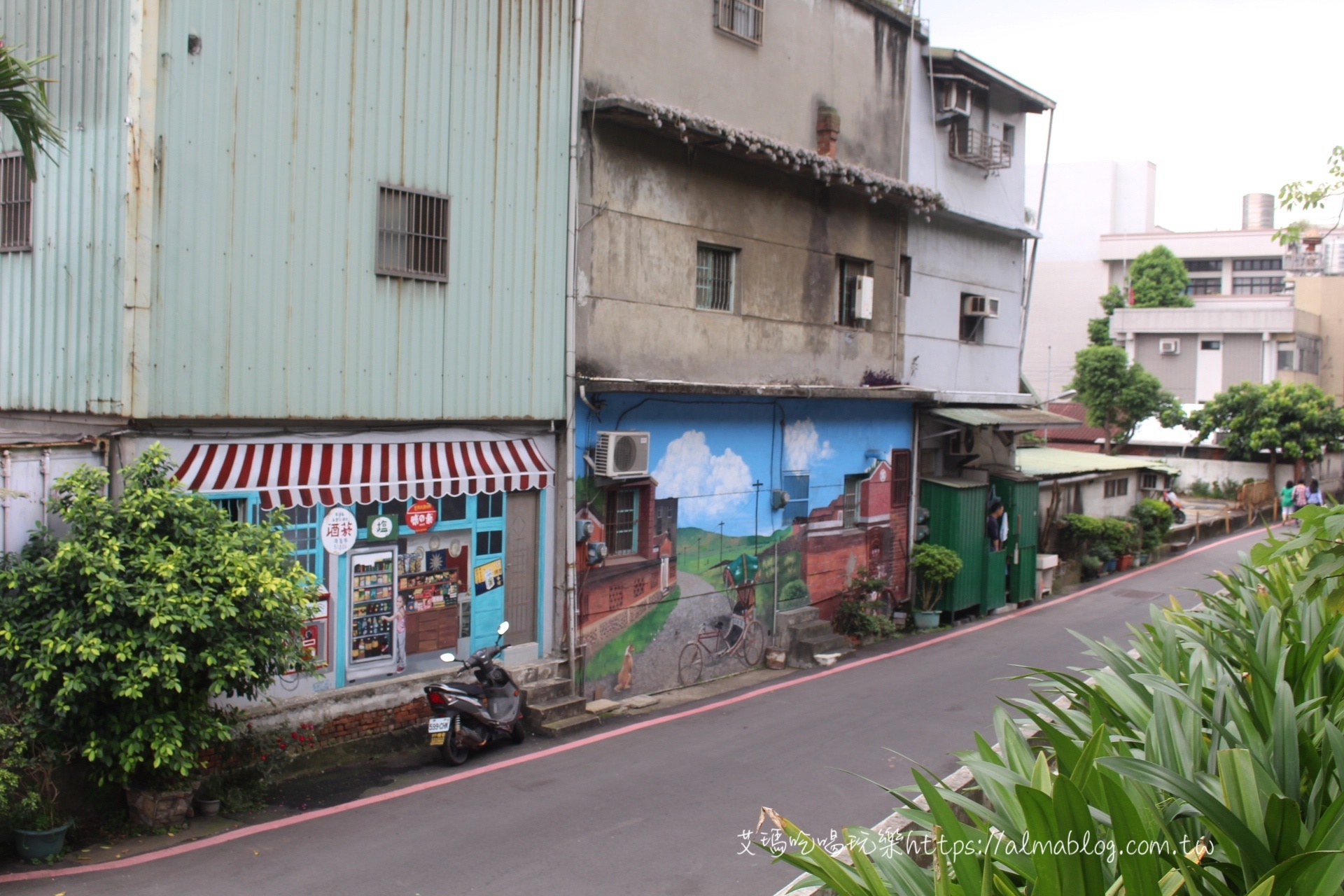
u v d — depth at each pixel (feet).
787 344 49.57
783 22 48.85
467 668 33.86
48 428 29.01
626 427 41.01
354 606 32.48
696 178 44.11
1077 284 176.86
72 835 24.63
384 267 32.89
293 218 30.53
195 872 23.18
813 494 51.52
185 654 23.27
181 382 28.22
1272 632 19.34
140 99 27.02
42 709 23.58
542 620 38.45
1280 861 11.13
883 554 56.95
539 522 38.32
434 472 34.19
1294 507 89.66
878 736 35.37
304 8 30.45
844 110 52.80
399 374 33.53
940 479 61.87
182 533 25.23
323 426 31.68
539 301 37.60
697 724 37.45
